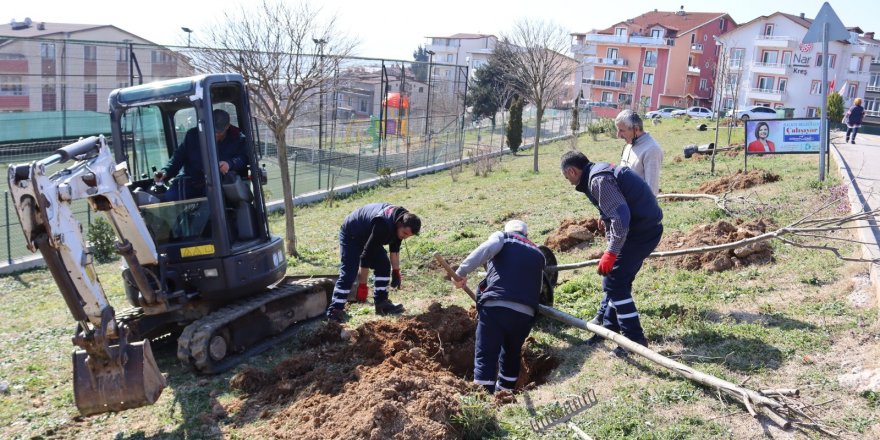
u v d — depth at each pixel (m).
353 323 7.56
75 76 24.28
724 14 71.06
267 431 5.08
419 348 6.34
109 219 5.75
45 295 11.79
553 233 10.76
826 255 7.47
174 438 5.22
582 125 47.00
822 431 4.18
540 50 25.30
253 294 7.59
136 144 7.48
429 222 15.09
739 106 62.91
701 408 4.64
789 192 11.59
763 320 5.98
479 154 29.09
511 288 5.63
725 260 7.71
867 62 60.22
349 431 4.56
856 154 16.50
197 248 6.78
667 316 6.50
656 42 69.31
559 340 6.43
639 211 5.57
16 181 4.43
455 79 36.72
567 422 4.63
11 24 45.38
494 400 5.18
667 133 30.30
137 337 7.11
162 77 25.30
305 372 6.20
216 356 6.66
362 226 7.55
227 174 7.18
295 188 23.11
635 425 4.50
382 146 30.28
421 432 4.51
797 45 59.97
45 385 6.57
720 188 13.20
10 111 23.27
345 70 23.75
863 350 5.09
